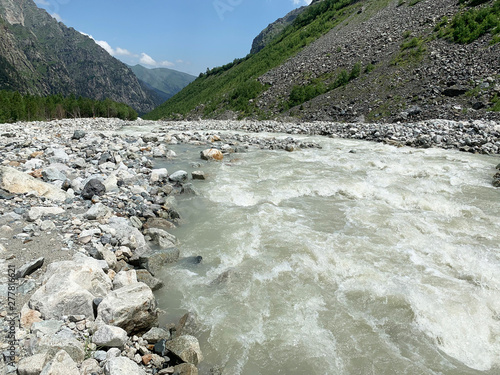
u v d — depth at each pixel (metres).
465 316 5.63
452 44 41.91
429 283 6.53
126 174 12.78
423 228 9.06
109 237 7.69
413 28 54.44
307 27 101.50
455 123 24.64
